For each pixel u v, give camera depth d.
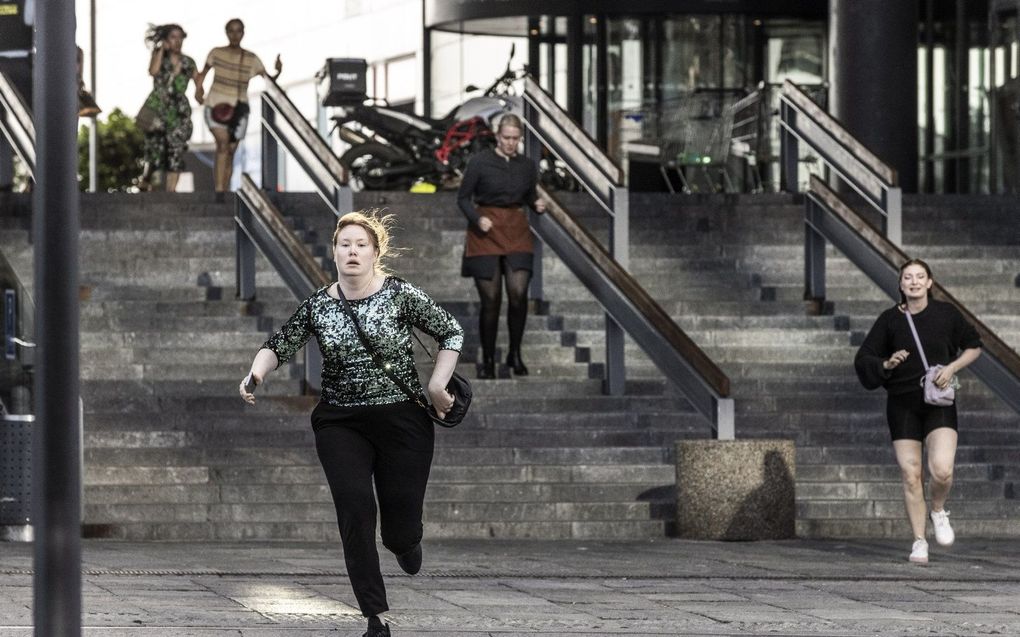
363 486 10.64
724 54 38.97
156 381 20.97
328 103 34.34
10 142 24.16
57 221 7.74
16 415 16.91
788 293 24.95
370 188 32.91
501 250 21.20
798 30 39.16
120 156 67.94
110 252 25.00
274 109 25.95
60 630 7.75
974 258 26.06
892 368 15.52
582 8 38.59
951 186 39.50
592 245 20.47
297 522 17.50
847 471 19.06
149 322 22.75
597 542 17.36
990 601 13.34
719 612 12.60
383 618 11.58
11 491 16.73
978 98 38.22
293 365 21.77
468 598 13.17
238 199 23.58
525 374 21.59
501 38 45.06
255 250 25.23
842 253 23.44
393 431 10.77
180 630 11.32
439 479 18.73
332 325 10.70
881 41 33.41
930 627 12.02
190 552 16.03
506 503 18.06
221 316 23.23
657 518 18.14
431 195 26.72
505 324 23.42
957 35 39.06
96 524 17.33
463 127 32.31
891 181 24.72
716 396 17.67
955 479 19.12
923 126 40.38
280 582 13.85
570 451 19.25
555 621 12.07
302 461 18.78
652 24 38.78
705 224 26.81
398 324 10.75
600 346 23.23
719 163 34.53
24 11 25.00
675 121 34.75
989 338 17.27
